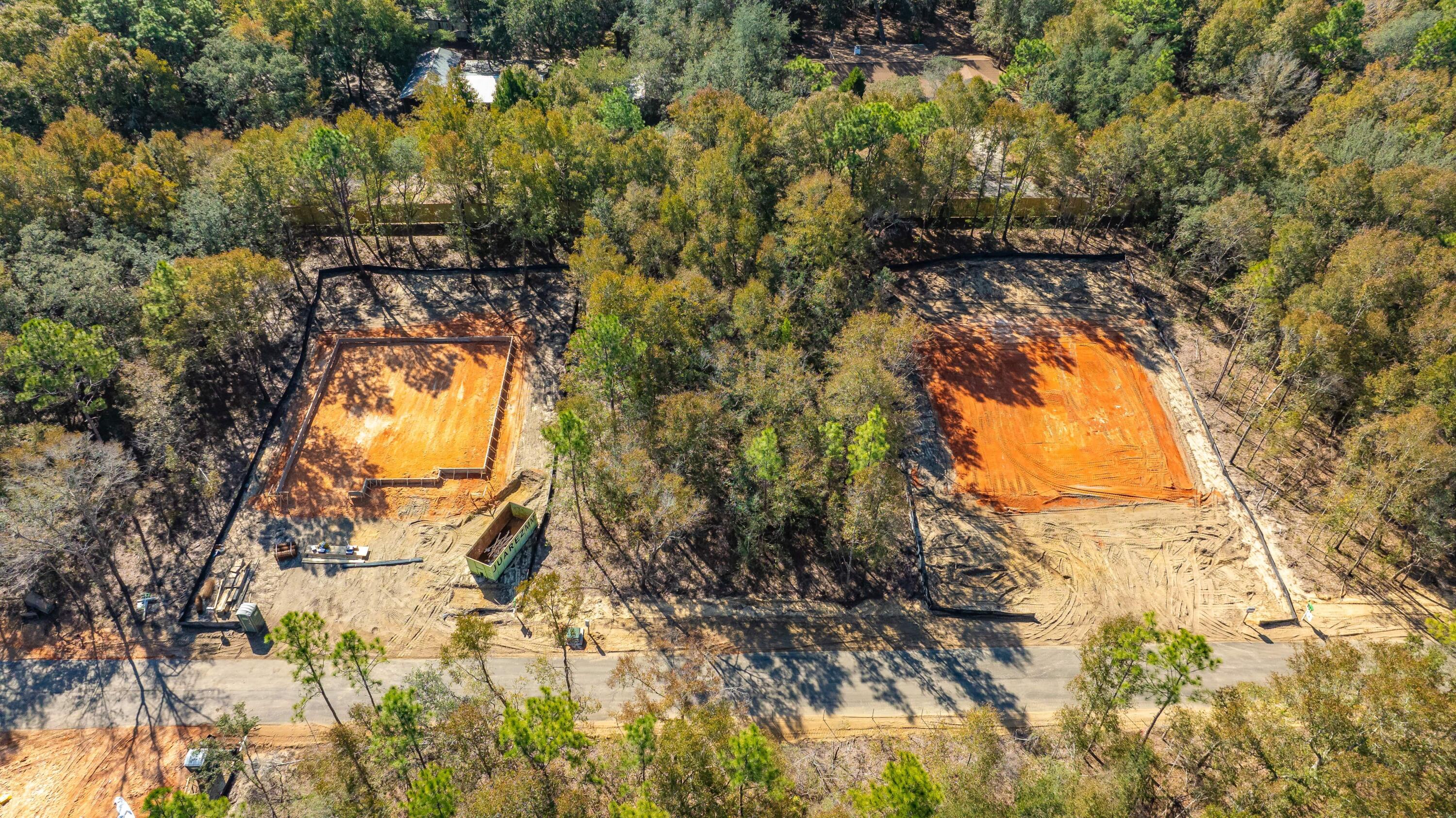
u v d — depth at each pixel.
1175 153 80.19
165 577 57.38
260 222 78.31
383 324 78.44
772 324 65.94
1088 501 63.00
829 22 134.00
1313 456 65.38
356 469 65.00
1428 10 108.81
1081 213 91.44
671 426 56.75
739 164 80.56
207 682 51.59
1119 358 74.62
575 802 36.22
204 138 86.19
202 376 71.62
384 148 79.06
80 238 74.88
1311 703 37.97
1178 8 114.00
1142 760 41.59
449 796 35.25
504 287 83.12
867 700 50.81
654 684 50.94
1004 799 41.66
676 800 36.09
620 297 61.38
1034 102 100.75
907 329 64.75
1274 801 38.34
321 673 44.31
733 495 60.16
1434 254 64.25
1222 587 57.12
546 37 133.12
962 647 53.94
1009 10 119.75
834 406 58.47
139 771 47.12
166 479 63.47
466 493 63.62
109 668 52.28
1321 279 67.94
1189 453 66.31
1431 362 58.81
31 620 54.97
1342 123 85.12
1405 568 57.44
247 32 104.81
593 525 61.50
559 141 81.44
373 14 116.31
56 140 78.19
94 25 103.81
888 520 53.09
